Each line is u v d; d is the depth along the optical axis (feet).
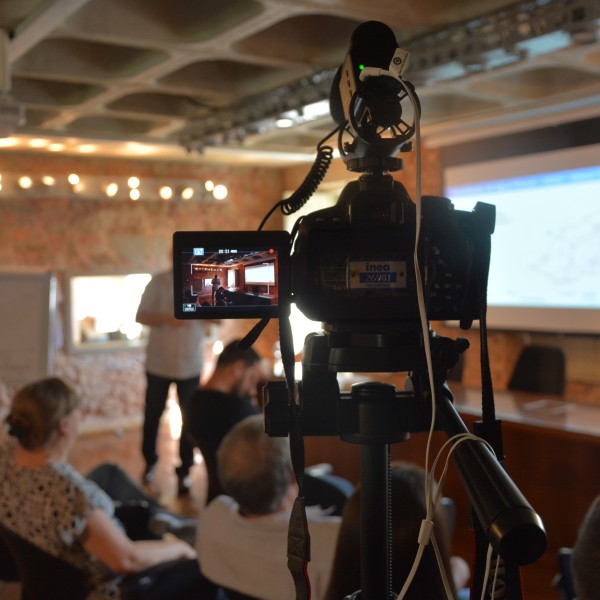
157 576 6.70
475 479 1.58
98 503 6.61
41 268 19.75
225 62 13.37
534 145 16.17
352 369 2.31
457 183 17.79
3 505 6.52
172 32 10.00
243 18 9.20
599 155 14.96
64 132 16.57
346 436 2.37
